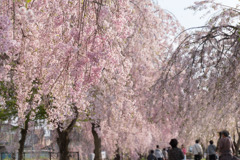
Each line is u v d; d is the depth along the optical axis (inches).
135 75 509.7
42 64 236.5
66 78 232.1
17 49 215.8
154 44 510.3
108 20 252.4
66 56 218.8
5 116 605.9
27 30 215.5
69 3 239.8
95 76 224.1
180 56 456.4
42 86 243.3
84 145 978.7
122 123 486.9
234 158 343.3
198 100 431.5
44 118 623.5
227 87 375.9
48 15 231.5
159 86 484.7
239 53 382.0
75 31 216.4
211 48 429.1
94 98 464.4
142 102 525.7
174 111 502.3
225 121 415.2
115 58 242.5
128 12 263.4
